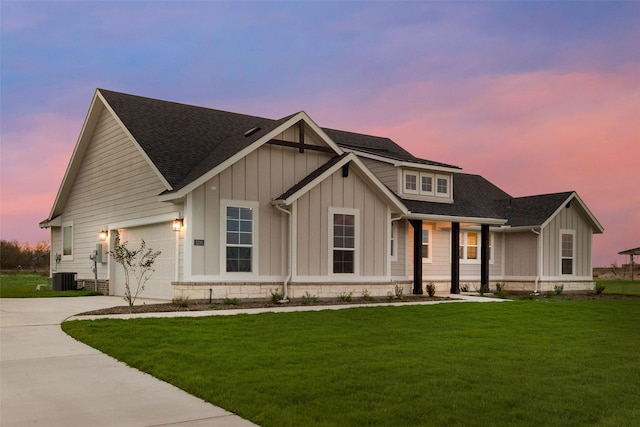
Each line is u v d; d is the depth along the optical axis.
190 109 21.94
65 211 25.88
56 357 8.73
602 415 6.06
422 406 6.20
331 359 8.57
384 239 19.86
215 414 5.99
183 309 14.73
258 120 23.33
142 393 6.79
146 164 19.12
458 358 8.88
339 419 5.73
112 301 17.64
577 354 9.53
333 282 18.45
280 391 6.70
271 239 17.80
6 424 5.62
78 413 6.00
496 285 25.17
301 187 17.67
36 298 19.06
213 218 16.78
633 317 15.56
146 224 19.03
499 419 5.84
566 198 26.75
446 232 25.36
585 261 28.05
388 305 16.62
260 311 14.45
